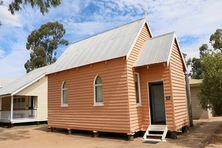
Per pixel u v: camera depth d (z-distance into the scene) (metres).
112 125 13.81
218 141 11.87
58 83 18.08
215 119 21.67
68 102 16.95
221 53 14.33
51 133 17.52
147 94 14.16
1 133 18.53
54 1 15.41
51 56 48.19
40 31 47.31
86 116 15.44
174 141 12.25
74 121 16.28
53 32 48.00
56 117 17.91
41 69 29.83
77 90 16.34
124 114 13.28
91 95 15.30
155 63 13.41
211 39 41.56
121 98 13.54
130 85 13.58
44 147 12.12
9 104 28.67
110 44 15.98
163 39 15.12
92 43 18.34
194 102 23.61
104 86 14.55
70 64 17.27
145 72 14.41
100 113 14.59
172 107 13.13
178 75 15.28
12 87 26.58
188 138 12.95
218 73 12.93
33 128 21.50
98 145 12.05
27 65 46.34
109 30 18.31
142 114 14.20
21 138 15.62
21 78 30.97
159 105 16.41
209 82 13.36
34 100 25.67
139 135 14.30
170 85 13.34
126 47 14.20
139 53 15.00
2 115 24.98
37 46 47.38
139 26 15.91
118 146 11.61
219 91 13.00
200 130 15.58
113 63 14.23
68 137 15.26
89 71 15.65
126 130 13.08
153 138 12.97
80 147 11.74
